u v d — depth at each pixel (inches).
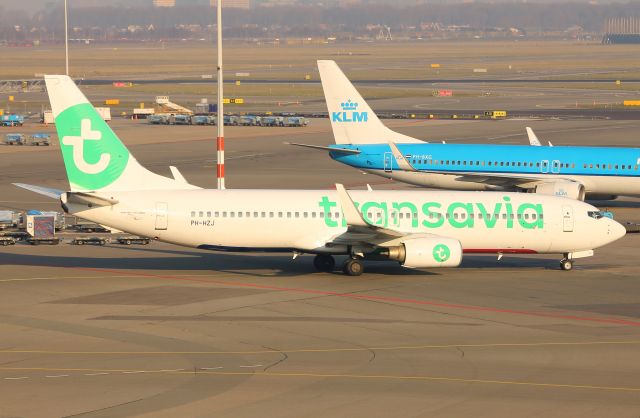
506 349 6161.4
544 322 6948.8
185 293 7780.5
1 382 5300.2
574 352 6097.4
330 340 6358.3
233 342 6279.5
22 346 6131.9
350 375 5502.0
